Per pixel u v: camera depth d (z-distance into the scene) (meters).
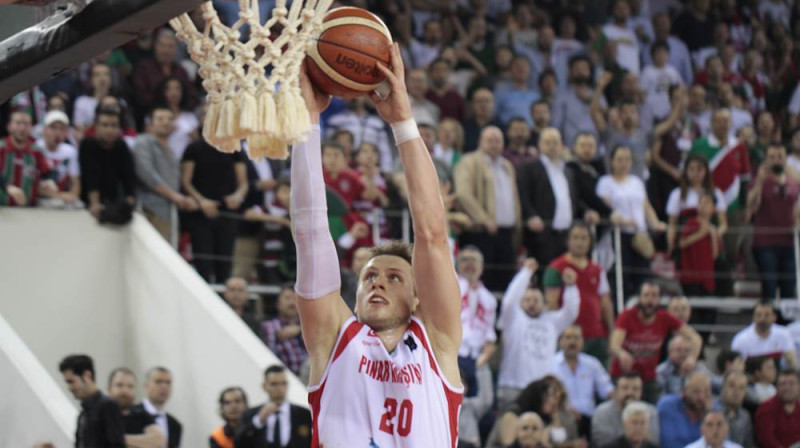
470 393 17.38
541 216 19.97
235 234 18.02
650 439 17.06
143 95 19.66
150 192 17.48
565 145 23.31
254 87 5.95
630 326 18.70
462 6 25.45
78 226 16.80
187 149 17.94
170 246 16.89
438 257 6.74
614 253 20.45
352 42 6.32
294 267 18.45
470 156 19.88
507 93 23.27
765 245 22.17
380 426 6.54
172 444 13.91
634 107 23.05
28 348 15.30
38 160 16.81
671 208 21.61
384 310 6.79
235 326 15.73
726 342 21.61
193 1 5.90
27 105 17.89
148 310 16.64
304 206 6.58
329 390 6.61
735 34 28.30
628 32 25.66
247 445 13.66
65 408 14.16
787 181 22.45
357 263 16.41
